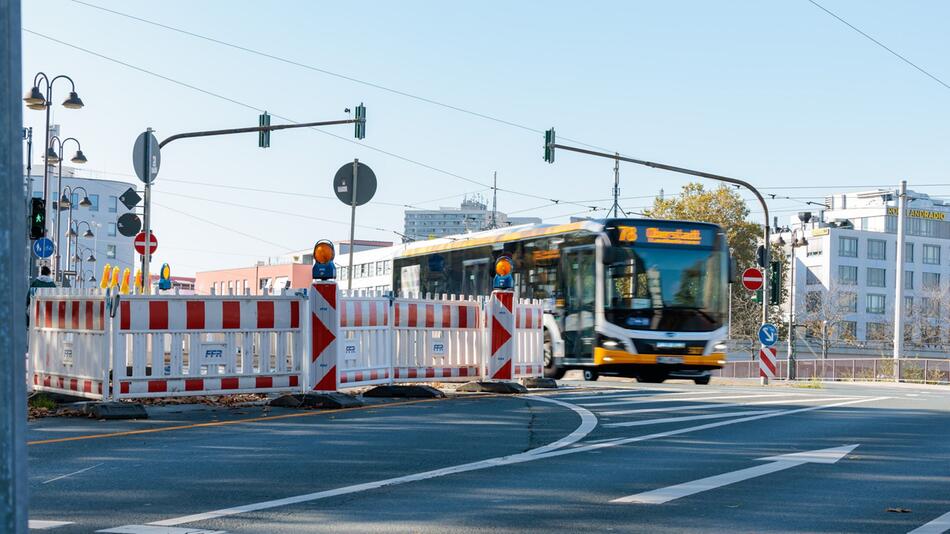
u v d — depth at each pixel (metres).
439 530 6.61
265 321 15.52
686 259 27.31
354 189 26.12
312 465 9.53
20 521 3.33
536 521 6.95
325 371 15.92
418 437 11.83
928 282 125.38
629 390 21.22
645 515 7.21
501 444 11.25
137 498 7.73
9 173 3.39
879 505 7.75
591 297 27.41
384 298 17.88
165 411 14.80
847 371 48.91
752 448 11.20
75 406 14.13
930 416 15.57
